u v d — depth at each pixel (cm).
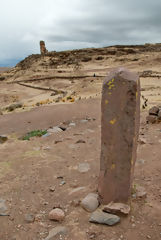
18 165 768
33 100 3947
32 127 1533
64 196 561
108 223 432
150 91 3053
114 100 416
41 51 12225
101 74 6125
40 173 703
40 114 1912
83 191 567
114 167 451
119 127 423
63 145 966
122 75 406
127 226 429
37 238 419
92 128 1265
